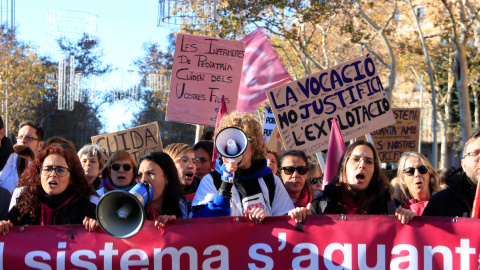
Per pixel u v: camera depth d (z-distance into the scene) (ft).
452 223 11.96
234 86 27.17
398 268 12.05
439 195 13.51
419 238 12.01
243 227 12.30
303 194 17.12
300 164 16.60
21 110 114.21
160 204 14.19
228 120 13.05
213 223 12.30
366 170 13.33
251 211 12.26
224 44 27.20
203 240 12.26
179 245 12.24
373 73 22.06
